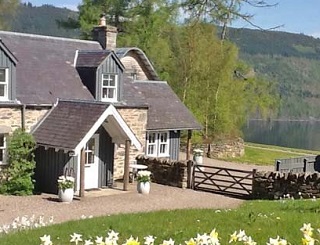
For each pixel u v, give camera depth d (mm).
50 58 24000
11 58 20031
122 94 25203
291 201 16312
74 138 19203
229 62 40000
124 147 23391
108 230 10680
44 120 20984
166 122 27172
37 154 20391
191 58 39438
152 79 35750
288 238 9125
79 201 18500
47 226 11578
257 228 10383
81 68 24391
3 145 19844
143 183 20562
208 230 10227
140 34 43500
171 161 23094
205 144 38656
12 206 17062
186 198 20031
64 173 19797
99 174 21719
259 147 49562
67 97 22391
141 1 44094
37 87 21688
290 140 66688
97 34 28062
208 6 42562
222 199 20250
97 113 19906
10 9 46656
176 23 44094
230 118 40625
